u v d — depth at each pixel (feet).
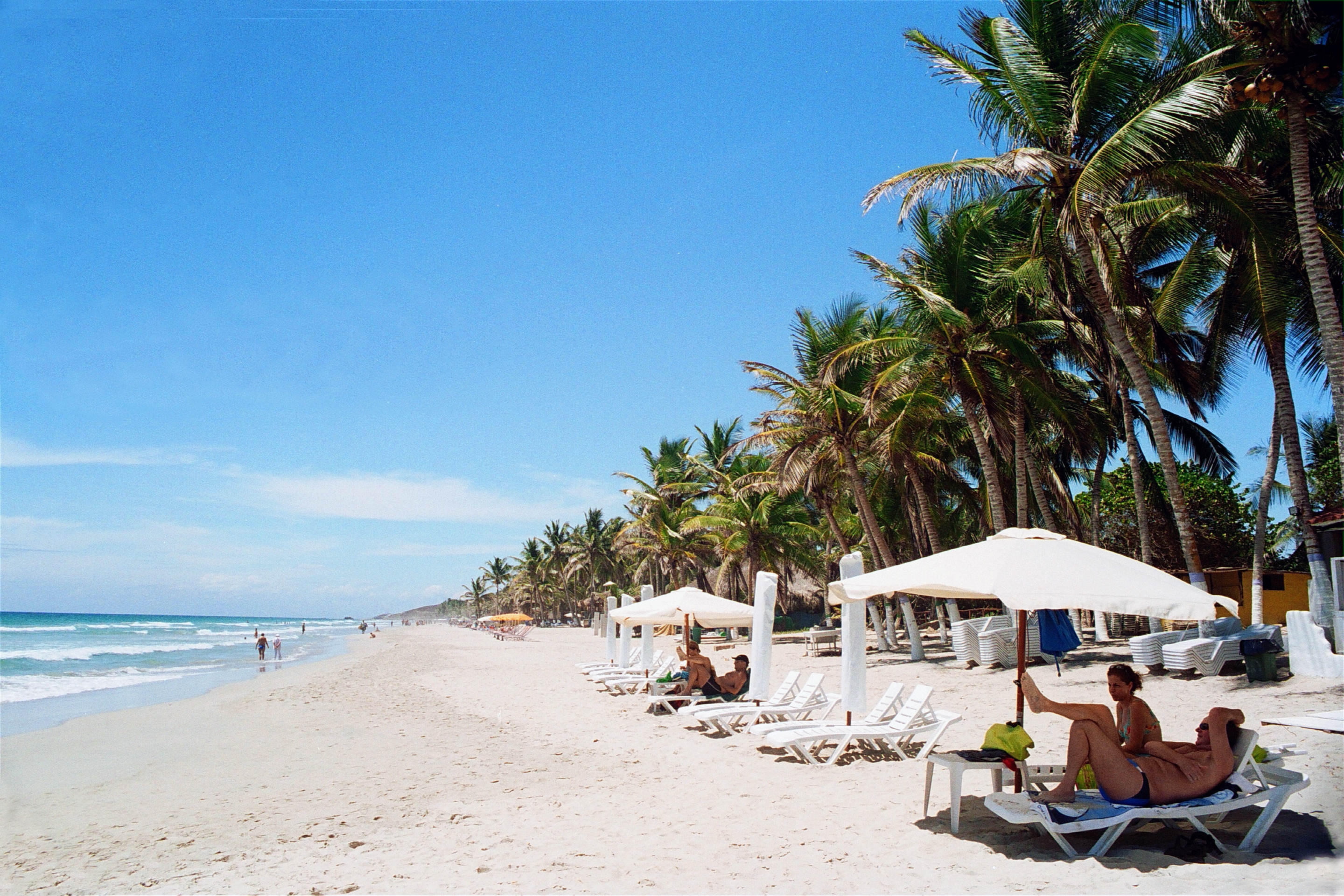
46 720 57.72
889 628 79.25
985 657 51.24
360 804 27.45
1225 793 16.97
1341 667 34.47
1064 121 45.91
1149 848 17.42
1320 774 21.86
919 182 45.98
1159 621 67.92
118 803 29.78
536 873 18.21
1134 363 45.85
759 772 28.78
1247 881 14.46
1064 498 83.76
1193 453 75.51
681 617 47.98
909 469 71.97
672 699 45.03
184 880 19.81
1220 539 91.30
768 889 16.37
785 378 76.18
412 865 19.56
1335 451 87.66
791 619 148.77
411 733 43.60
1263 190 41.14
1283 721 17.33
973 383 57.41
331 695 66.49
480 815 24.62
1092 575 17.28
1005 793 19.54
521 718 47.24
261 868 20.36
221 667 115.14
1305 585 74.23
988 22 48.19
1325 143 41.68
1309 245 32.55
